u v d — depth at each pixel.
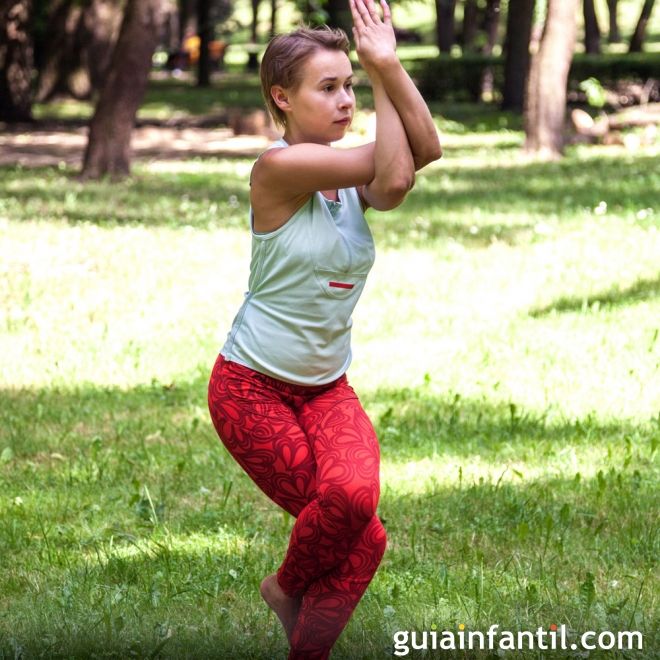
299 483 5.95
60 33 63.97
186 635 6.93
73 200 27.05
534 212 25.36
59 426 12.01
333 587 6.00
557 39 36.78
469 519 9.05
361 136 42.06
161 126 51.12
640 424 11.41
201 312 16.86
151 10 31.84
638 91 59.06
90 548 8.63
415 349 14.77
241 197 28.70
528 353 14.24
